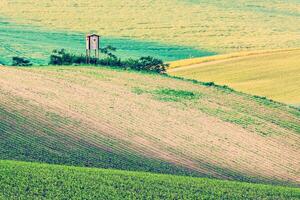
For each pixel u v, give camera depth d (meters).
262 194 92.94
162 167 109.56
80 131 125.62
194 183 94.88
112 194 85.88
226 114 154.38
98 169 97.88
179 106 156.38
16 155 106.19
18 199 81.25
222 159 120.00
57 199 82.56
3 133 117.62
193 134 133.88
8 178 88.38
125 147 119.38
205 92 176.00
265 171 116.50
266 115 159.38
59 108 139.62
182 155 119.12
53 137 119.38
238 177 110.62
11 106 135.50
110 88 166.75
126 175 95.31
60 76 176.38
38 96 147.62
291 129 149.38
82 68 194.75
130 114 143.12
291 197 92.69
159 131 132.88
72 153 111.19
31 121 127.25
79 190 86.44
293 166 121.81
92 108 143.62
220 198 89.12
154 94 165.50
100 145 118.44
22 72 177.62
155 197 86.56
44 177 90.50
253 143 133.38
